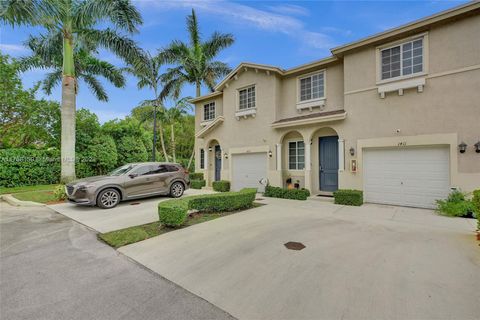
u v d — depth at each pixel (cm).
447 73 782
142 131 2233
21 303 314
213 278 371
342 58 1049
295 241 518
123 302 315
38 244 538
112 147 1770
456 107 767
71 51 1164
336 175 1115
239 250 474
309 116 1102
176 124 2589
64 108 1141
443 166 803
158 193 1052
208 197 764
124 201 1031
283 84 1271
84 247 518
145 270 405
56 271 405
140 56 1355
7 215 814
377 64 915
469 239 516
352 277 360
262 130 1267
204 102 1739
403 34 854
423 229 595
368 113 933
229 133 1428
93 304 311
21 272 403
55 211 868
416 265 393
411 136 844
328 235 555
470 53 749
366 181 952
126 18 1128
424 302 296
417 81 823
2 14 945
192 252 470
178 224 621
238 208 839
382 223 654
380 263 404
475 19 744
